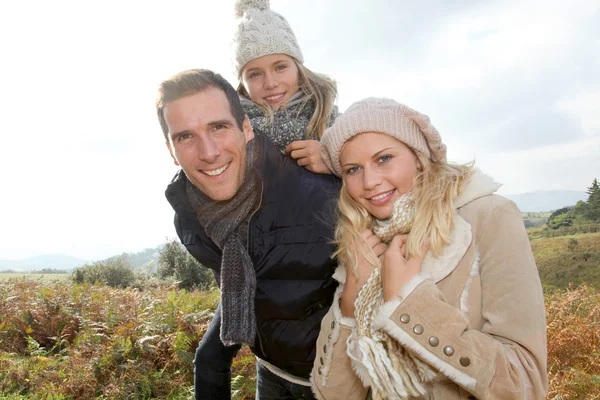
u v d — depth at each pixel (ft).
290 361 6.59
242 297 6.17
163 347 16.35
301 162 6.49
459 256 4.53
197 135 5.60
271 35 8.68
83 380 14.70
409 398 4.82
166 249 58.18
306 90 8.66
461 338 4.14
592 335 14.08
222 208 6.16
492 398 4.01
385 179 4.93
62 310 21.50
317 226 5.98
